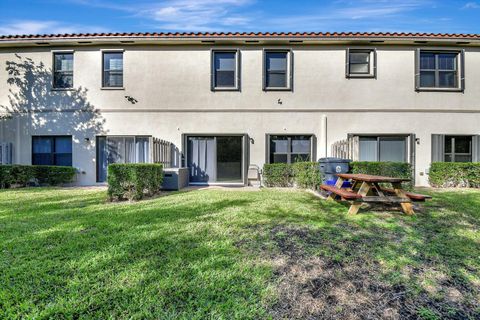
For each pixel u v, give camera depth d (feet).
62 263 9.01
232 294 7.34
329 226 13.46
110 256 9.55
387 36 30.99
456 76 32.73
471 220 14.78
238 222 14.12
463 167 29.55
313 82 32.78
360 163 25.45
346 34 31.19
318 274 8.54
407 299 7.30
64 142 33.68
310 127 32.81
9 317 6.31
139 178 20.80
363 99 32.60
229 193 24.67
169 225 13.51
